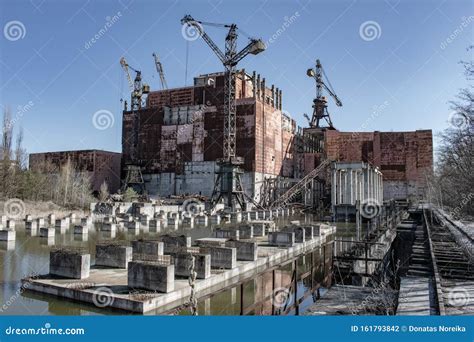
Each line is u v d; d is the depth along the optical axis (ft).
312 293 76.33
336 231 166.81
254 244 82.99
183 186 294.66
